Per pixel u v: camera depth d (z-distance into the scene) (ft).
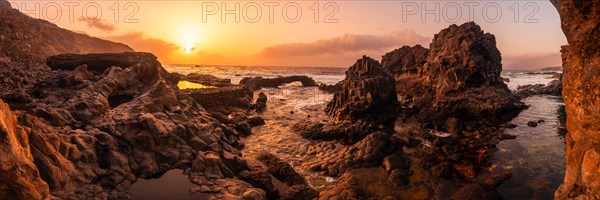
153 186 36.65
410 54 157.69
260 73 339.57
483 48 110.11
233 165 44.21
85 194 32.27
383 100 92.27
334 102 93.76
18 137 27.43
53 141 32.76
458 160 51.65
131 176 37.47
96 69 79.46
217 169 41.14
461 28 118.01
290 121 83.56
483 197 37.47
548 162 50.52
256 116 79.77
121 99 63.26
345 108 86.17
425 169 47.55
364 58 112.27
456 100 88.84
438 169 46.06
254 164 47.03
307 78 193.47
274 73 349.20
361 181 43.65
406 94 132.26
